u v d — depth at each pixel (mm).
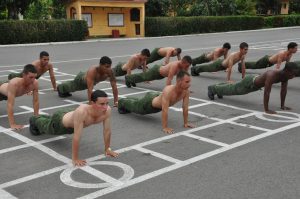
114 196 4129
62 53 18344
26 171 4793
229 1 36656
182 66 7934
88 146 5660
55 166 4938
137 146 5656
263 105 8008
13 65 14484
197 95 9070
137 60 9797
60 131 5355
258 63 11492
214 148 5543
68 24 24672
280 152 5371
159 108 6535
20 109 7805
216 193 4176
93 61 15445
